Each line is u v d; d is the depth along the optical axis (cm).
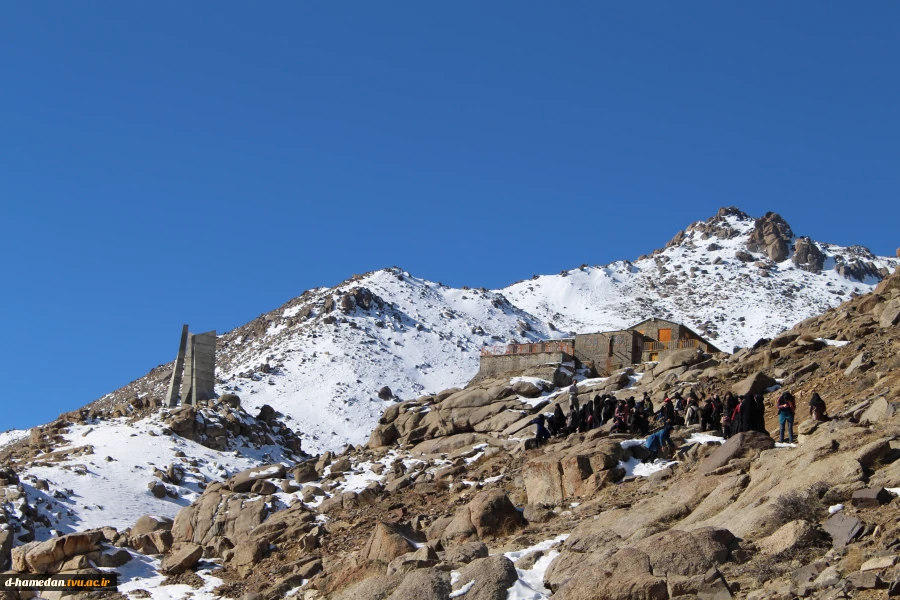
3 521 3500
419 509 3062
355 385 13425
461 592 1614
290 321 17638
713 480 2016
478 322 19012
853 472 1720
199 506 3356
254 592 2428
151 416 5444
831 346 3641
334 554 2689
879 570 1334
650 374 4069
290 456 5616
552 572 1680
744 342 19838
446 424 4159
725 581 1438
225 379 13400
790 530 1562
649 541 1561
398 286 19950
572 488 2611
